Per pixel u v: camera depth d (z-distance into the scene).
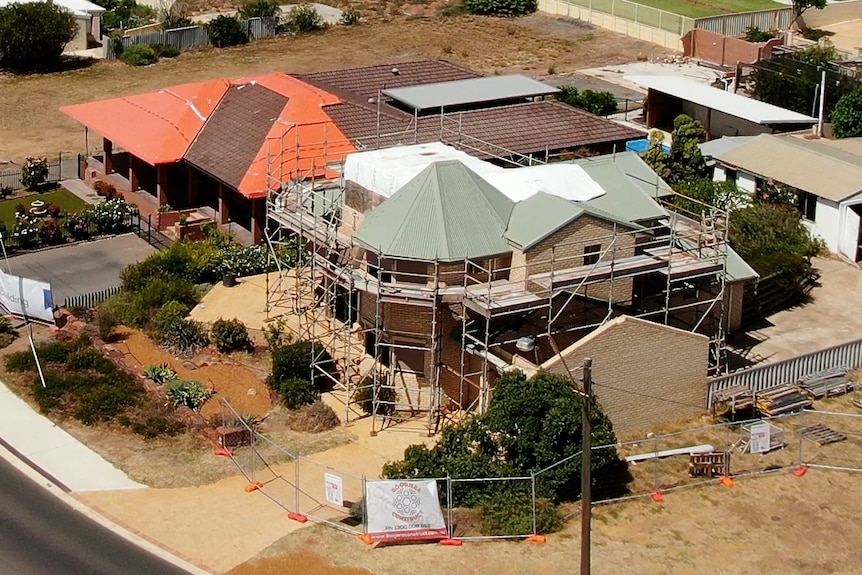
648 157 86.50
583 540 42.59
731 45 121.38
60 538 48.94
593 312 59.72
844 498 53.22
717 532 50.47
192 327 65.44
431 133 83.62
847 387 62.28
